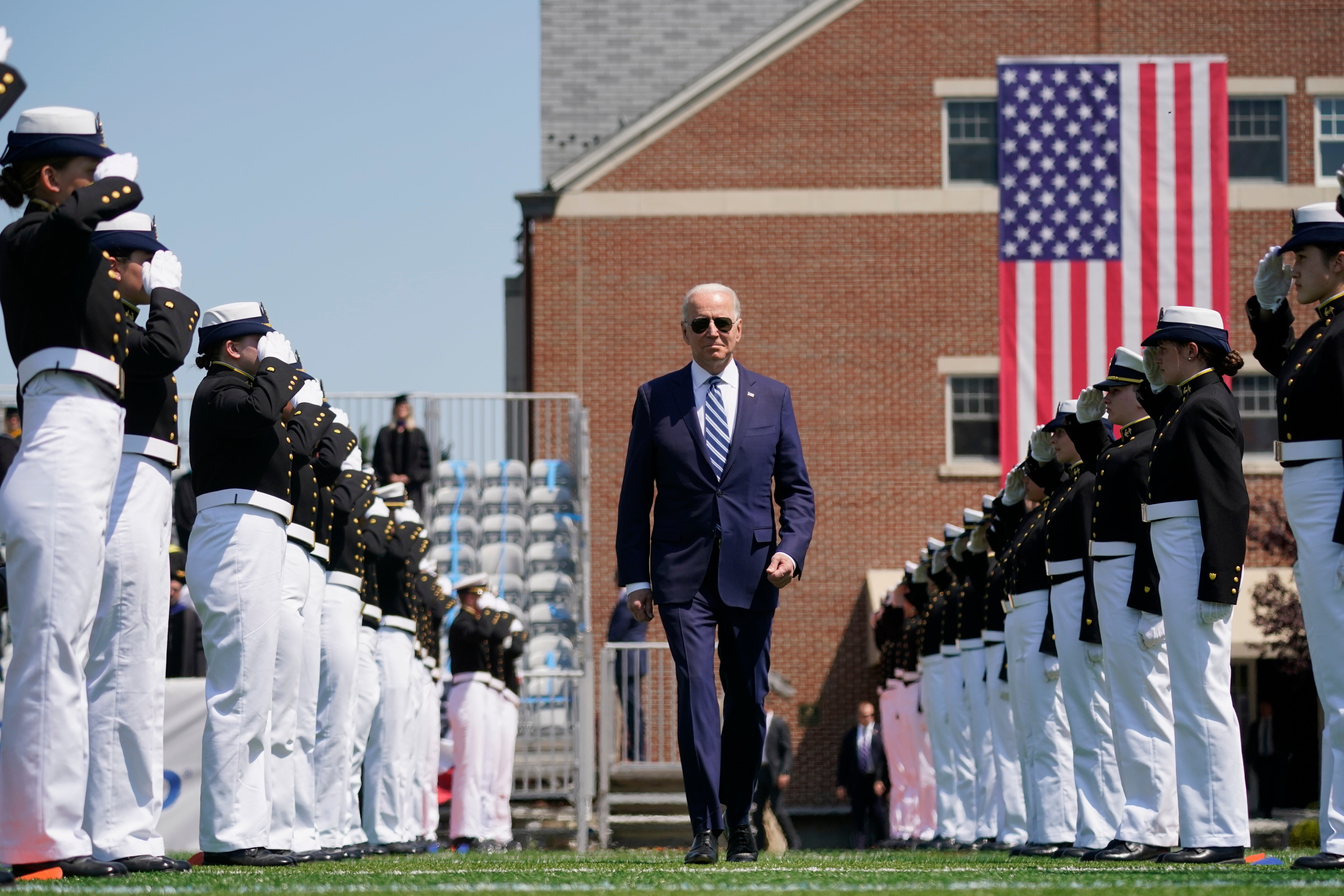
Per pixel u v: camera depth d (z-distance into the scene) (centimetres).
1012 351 5634
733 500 1489
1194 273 5650
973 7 5981
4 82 1072
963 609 3158
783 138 6000
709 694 1465
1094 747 2092
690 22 6944
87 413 1212
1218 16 5928
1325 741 1314
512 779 3966
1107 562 1827
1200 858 1525
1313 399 1322
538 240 5981
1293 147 5919
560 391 5934
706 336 1509
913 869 1352
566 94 6800
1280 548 5584
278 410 1619
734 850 1523
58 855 1184
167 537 1448
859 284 5956
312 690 2098
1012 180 5697
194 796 2888
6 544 1201
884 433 5919
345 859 1986
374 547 2552
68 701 1194
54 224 1172
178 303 1424
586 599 4769
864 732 4831
